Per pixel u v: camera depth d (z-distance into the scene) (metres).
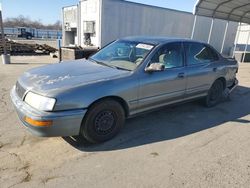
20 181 2.62
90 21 12.61
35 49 16.38
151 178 2.78
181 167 3.03
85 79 3.36
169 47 4.32
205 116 4.91
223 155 3.38
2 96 5.66
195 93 4.89
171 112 5.03
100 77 3.47
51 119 2.94
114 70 3.79
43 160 3.04
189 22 15.87
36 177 2.71
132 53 4.18
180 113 5.00
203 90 5.08
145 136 3.85
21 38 36.69
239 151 3.52
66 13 15.14
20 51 15.82
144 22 13.34
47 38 39.47
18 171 2.79
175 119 4.65
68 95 3.03
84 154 3.23
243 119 4.85
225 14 13.84
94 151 3.32
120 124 3.72
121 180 2.72
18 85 3.51
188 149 3.50
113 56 4.33
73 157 3.15
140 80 3.74
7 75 8.38
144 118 4.60
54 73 3.56
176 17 14.87
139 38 4.65
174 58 4.38
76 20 14.17
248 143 3.79
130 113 3.82
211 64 5.15
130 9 12.56
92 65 4.04
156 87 3.99
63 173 2.80
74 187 2.58
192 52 4.77
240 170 3.03
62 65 4.07
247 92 7.22
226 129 4.30
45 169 2.86
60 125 3.01
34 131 3.04
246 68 13.12
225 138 3.93
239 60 16.75
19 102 3.22
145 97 3.89
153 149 3.45
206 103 5.44
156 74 3.97
